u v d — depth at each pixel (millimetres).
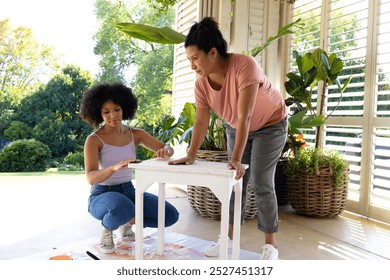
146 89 7660
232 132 2014
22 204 3051
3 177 5008
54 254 1869
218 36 1640
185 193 3557
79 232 2287
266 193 1882
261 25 3414
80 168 6930
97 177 1763
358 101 2883
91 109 1924
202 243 2119
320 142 3180
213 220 2645
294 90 2918
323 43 3152
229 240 2137
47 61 7289
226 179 1493
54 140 6934
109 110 1898
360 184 2883
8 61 6980
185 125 2729
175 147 3639
